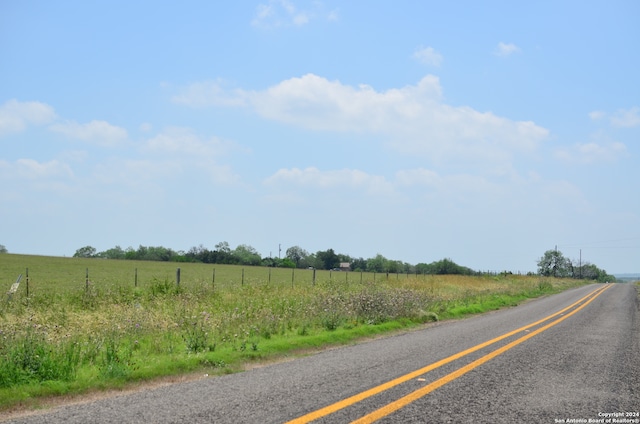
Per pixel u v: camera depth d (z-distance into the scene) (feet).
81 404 21.17
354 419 18.53
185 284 85.25
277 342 38.27
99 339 35.86
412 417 19.02
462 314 72.49
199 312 53.62
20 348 27.63
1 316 48.73
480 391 23.56
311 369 28.55
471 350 35.86
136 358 31.89
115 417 18.85
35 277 125.80
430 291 109.91
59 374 25.99
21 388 23.50
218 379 26.07
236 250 431.84
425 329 52.11
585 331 50.31
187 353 33.81
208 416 18.80
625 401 22.86
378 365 29.60
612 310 79.71
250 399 21.40
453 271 375.04
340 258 482.69
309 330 46.21
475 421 18.92
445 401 21.52
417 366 29.25
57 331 39.14
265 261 408.87
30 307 54.19
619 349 38.86
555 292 154.92
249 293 78.28
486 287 152.56
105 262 244.63
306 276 197.57
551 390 24.44
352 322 52.19
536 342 41.11
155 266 234.17
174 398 21.79
